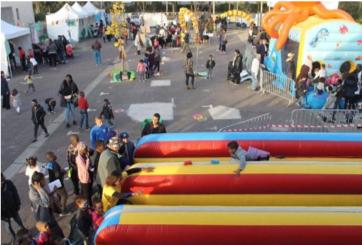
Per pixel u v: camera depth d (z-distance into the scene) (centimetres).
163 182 633
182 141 755
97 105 1388
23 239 471
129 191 642
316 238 495
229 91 1546
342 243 493
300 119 1148
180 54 2489
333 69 1342
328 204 633
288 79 1379
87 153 705
